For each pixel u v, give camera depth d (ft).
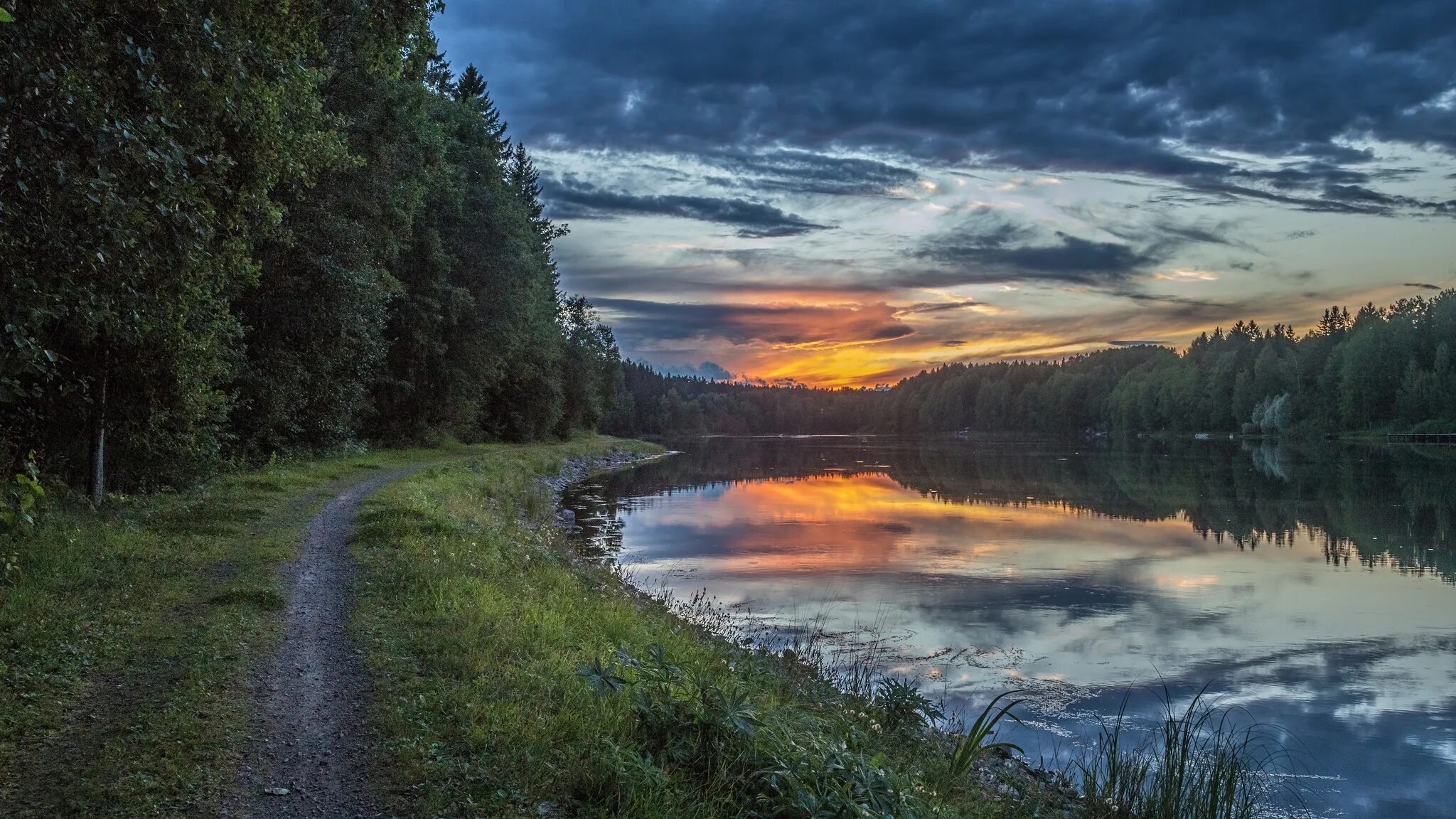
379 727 18.86
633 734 18.93
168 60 28.91
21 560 29.50
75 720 18.61
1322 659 40.98
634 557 69.51
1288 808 25.57
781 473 184.65
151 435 53.01
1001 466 203.62
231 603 28.35
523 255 150.61
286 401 81.30
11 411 43.55
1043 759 28.84
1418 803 25.95
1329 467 172.35
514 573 38.19
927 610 50.88
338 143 54.29
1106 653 41.91
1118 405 497.87
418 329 124.16
